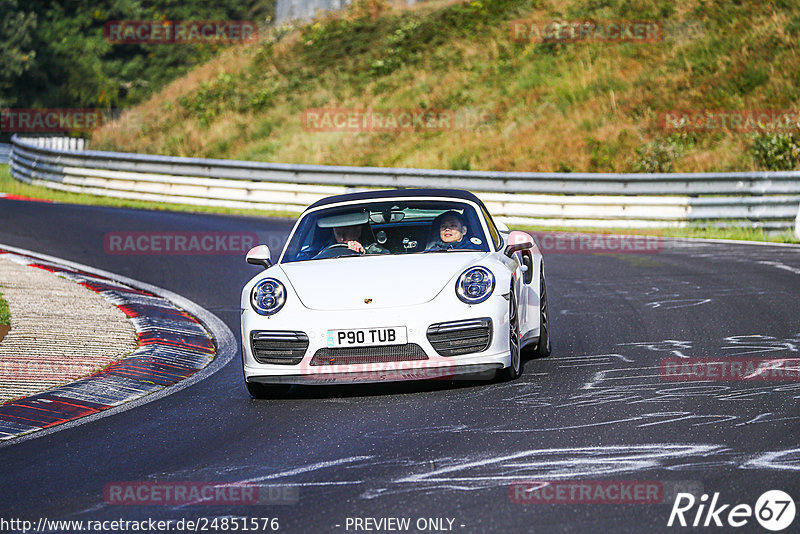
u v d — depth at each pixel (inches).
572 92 3346.5
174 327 1128.2
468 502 468.8
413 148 3294.8
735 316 1037.2
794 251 1624.0
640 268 1509.6
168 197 2785.4
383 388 778.2
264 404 750.5
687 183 2123.5
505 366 745.6
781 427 586.2
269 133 3686.0
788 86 2940.5
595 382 752.3
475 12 4210.1
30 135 4894.2
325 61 4183.1
